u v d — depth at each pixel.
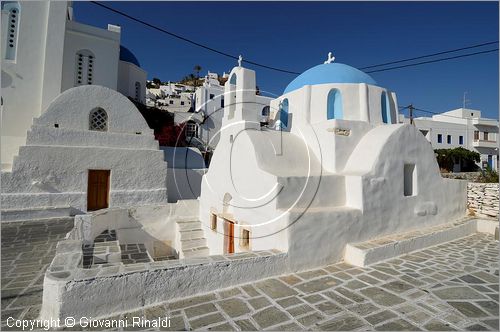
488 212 8.72
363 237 5.87
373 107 8.06
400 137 6.81
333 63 8.88
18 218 8.84
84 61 16.89
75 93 10.56
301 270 4.97
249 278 4.45
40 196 9.46
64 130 10.16
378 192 6.18
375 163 6.20
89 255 5.64
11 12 12.73
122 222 8.63
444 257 5.83
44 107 13.04
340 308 3.71
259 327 3.27
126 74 23.48
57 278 3.35
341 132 6.73
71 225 8.39
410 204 6.91
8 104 12.40
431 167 7.55
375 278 4.70
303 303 3.83
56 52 13.37
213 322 3.36
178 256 8.73
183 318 3.44
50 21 13.26
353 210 5.72
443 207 7.78
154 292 3.74
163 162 11.81
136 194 11.12
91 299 3.36
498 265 5.36
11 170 9.28
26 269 5.03
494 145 32.19
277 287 4.32
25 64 12.80
